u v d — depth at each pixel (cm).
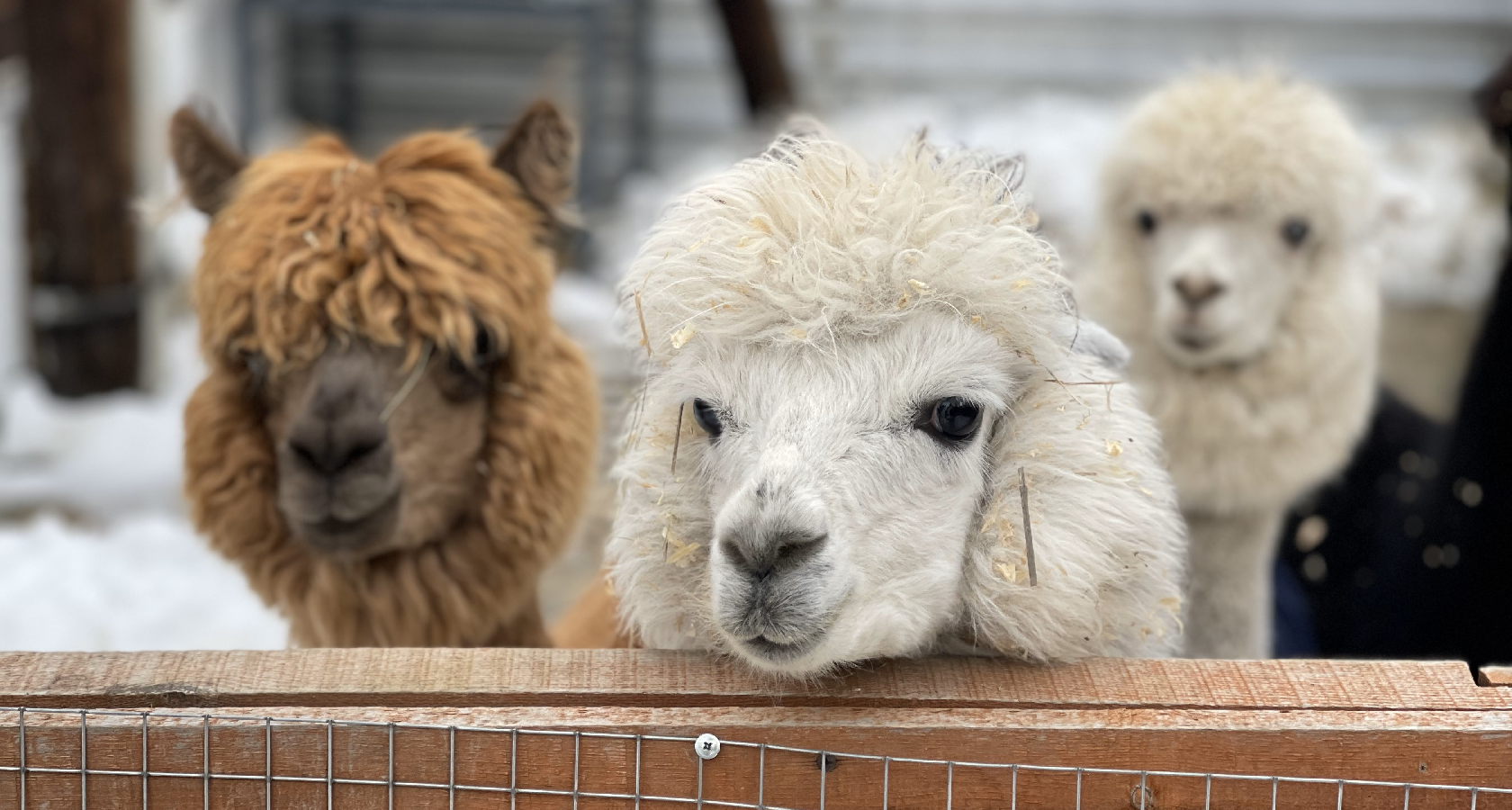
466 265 344
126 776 194
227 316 337
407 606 356
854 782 198
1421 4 1520
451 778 196
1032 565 228
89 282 854
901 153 241
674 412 246
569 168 380
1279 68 504
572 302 706
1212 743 197
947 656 233
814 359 224
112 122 843
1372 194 468
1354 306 457
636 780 197
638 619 254
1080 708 204
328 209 336
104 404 858
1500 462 529
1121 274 483
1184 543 268
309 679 203
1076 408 242
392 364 335
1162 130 467
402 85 1639
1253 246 452
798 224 225
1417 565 556
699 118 1595
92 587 536
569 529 376
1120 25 1552
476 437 354
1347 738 197
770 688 209
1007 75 1556
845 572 210
